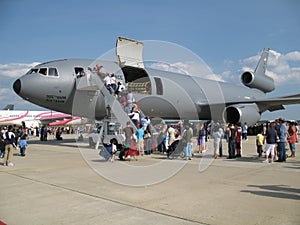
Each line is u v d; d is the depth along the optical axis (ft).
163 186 19.19
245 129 67.72
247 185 19.53
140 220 12.63
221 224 12.09
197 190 18.07
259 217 12.96
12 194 17.28
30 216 13.26
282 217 12.94
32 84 43.83
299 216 13.08
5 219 12.87
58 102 45.85
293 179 21.74
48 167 28.09
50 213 13.69
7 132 30.12
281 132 32.37
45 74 44.60
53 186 19.39
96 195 16.93
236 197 16.40
